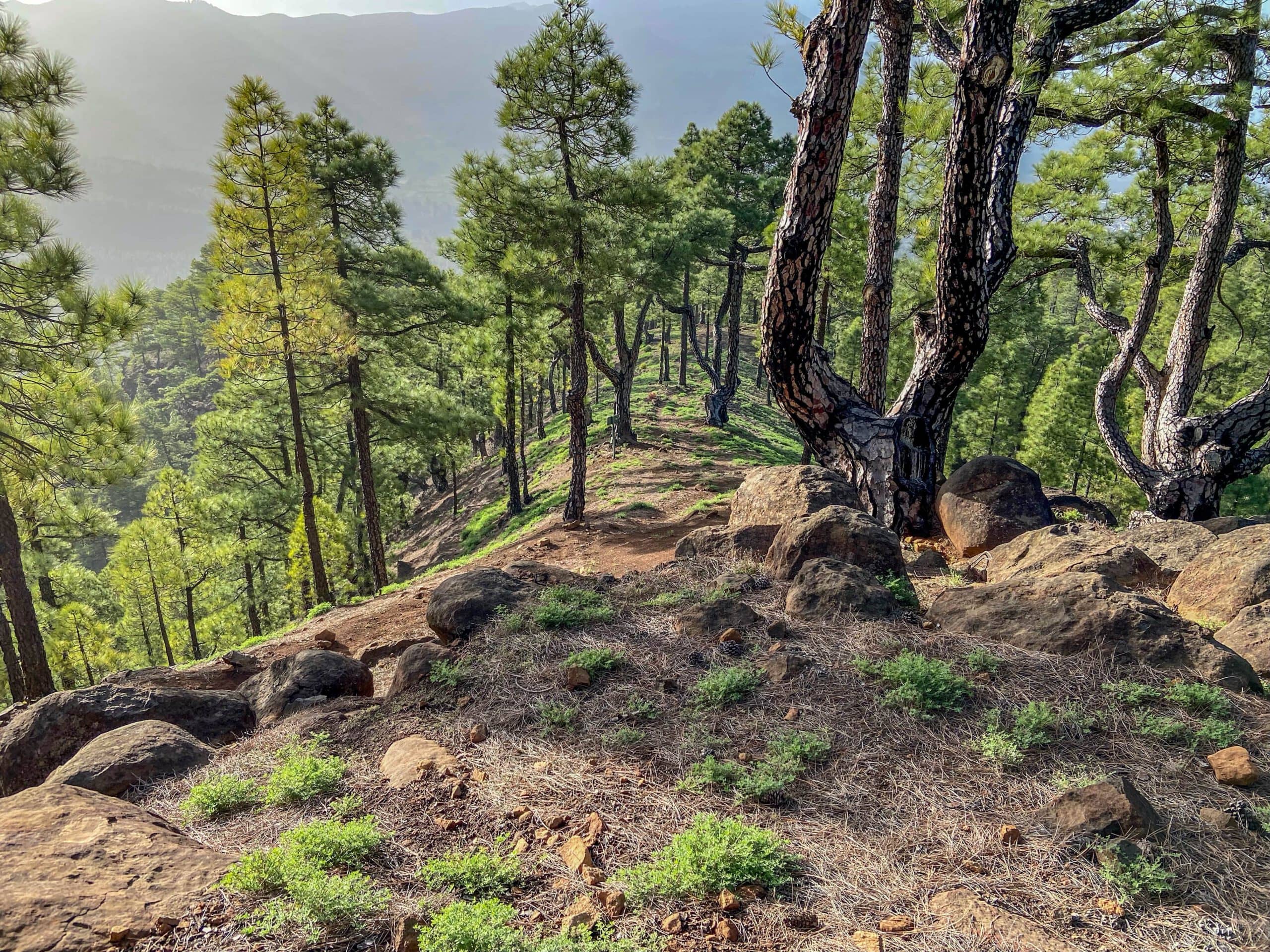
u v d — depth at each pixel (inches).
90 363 522.6
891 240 476.4
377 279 864.9
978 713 188.4
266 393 900.0
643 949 119.9
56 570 957.8
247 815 173.0
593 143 679.7
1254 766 158.4
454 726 210.1
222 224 693.9
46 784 170.2
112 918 124.2
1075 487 1396.4
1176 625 207.5
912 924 126.2
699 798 167.3
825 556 282.4
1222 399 1202.0
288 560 1199.6
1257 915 124.3
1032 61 352.8
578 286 707.4
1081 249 581.9
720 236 1099.9
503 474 1646.2
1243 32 424.8
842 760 176.4
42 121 469.1
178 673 442.9
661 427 1386.6
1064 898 130.1
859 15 318.0
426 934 118.3
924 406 400.5
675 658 230.4
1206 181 542.6
